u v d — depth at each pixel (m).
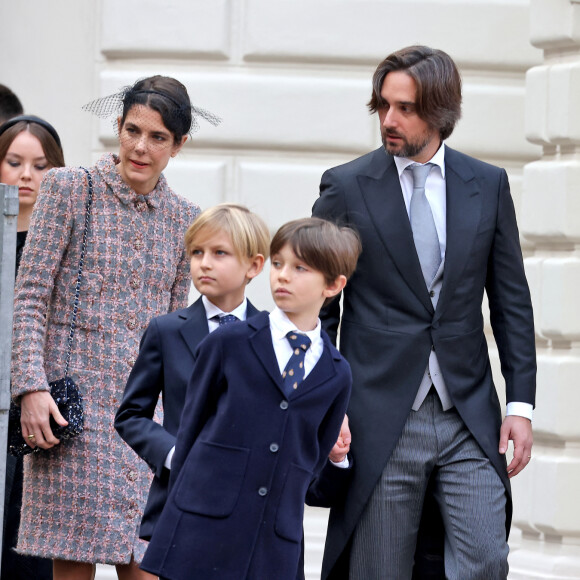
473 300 11.89
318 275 9.91
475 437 11.74
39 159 15.04
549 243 17.30
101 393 12.01
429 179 12.00
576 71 16.81
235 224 10.44
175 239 12.54
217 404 9.89
